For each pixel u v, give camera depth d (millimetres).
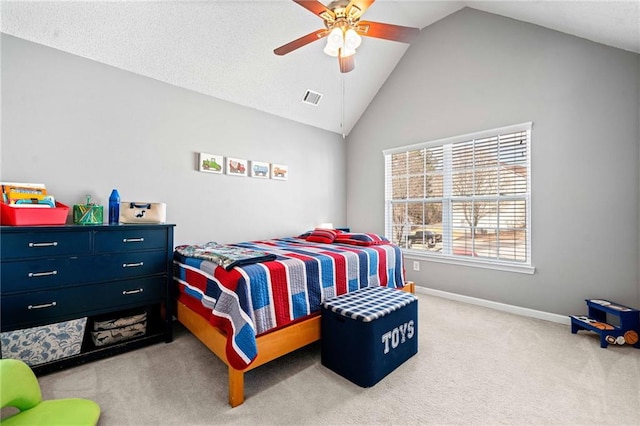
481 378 1837
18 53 2178
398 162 4121
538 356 2109
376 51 3723
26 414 1388
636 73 2402
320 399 1638
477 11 3301
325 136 4457
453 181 3547
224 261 1881
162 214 2535
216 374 1890
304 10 2828
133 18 2355
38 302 1837
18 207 1871
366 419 1477
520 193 3025
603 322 2387
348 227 4730
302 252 2471
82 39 2350
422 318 2867
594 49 2582
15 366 1395
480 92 3283
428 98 3742
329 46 2139
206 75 2994
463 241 3463
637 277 2404
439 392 1696
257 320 1710
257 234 3625
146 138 2773
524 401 1612
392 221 4207
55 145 2320
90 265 2021
